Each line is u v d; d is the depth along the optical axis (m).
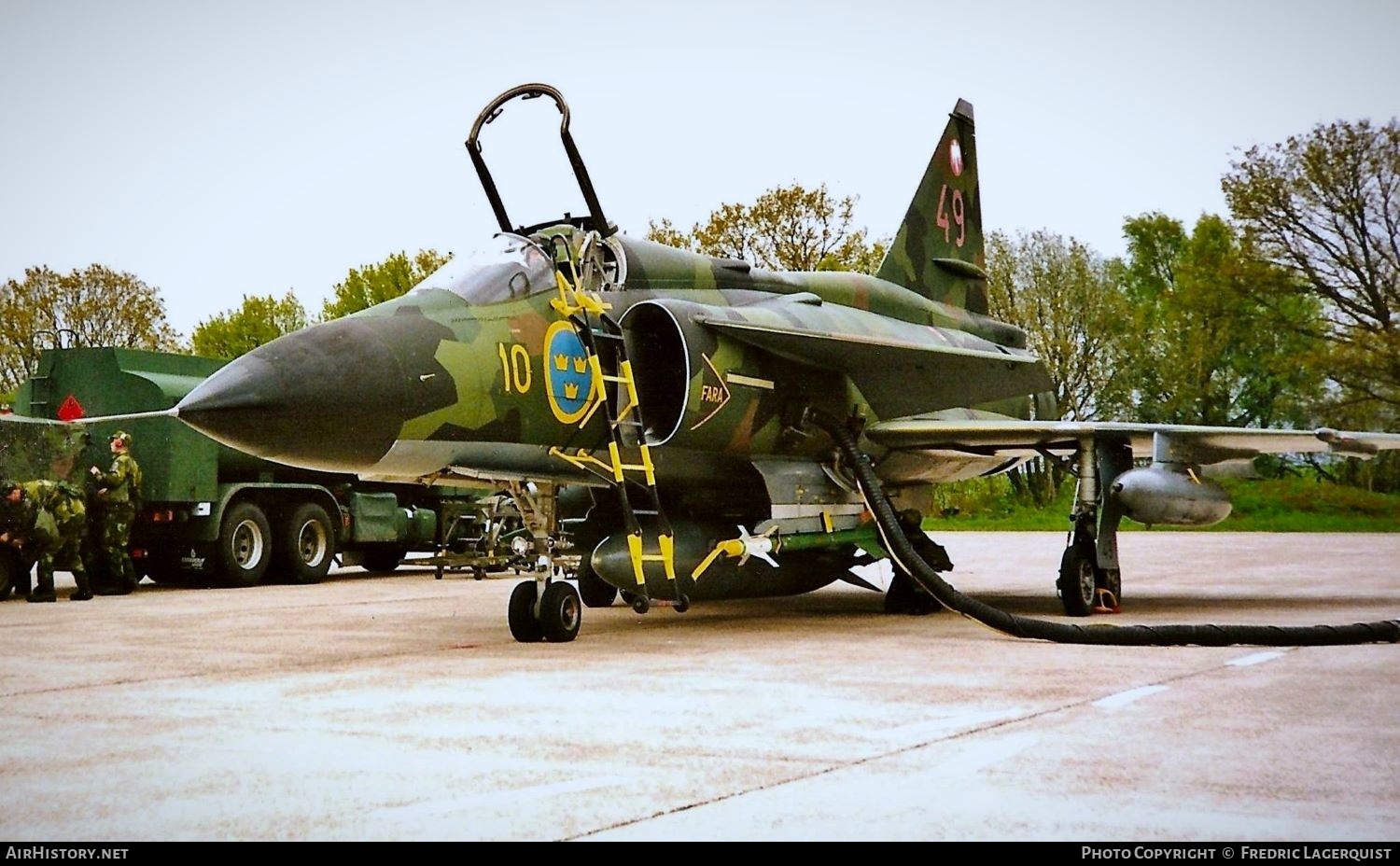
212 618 11.38
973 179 14.84
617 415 9.64
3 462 13.93
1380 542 26.92
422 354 8.36
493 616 11.44
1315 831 3.84
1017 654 8.18
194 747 5.15
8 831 3.92
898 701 6.21
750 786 4.41
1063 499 43.16
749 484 10.70
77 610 12.42
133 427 15.70
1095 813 4.04
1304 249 34.53
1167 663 7.64
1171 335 43.12
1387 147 32.66
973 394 12.36
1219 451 11.46
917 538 11.73
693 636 9.47
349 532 17.84
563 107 9.59
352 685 6.88
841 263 37.66
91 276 46.84
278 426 7.77
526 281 9.27
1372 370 32.59
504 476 9.00
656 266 10.15
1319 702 6.14
